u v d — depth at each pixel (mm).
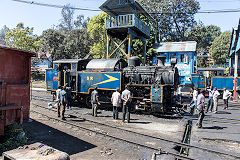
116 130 8133
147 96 11469
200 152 5898
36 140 6703
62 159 3523
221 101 17844
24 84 7180
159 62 12273
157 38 37562
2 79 6391
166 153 5742
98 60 13773
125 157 5496
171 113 11711
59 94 10203
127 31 18609
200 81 19469
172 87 11250
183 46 25625
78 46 47219
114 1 17516
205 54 46812
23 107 7145
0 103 6016
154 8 33906
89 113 11664
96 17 28156
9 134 6477
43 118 9961
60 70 14531
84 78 13453
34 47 38125
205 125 9188
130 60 13055
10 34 36438
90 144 6496
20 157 3473
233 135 7555
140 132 7918
